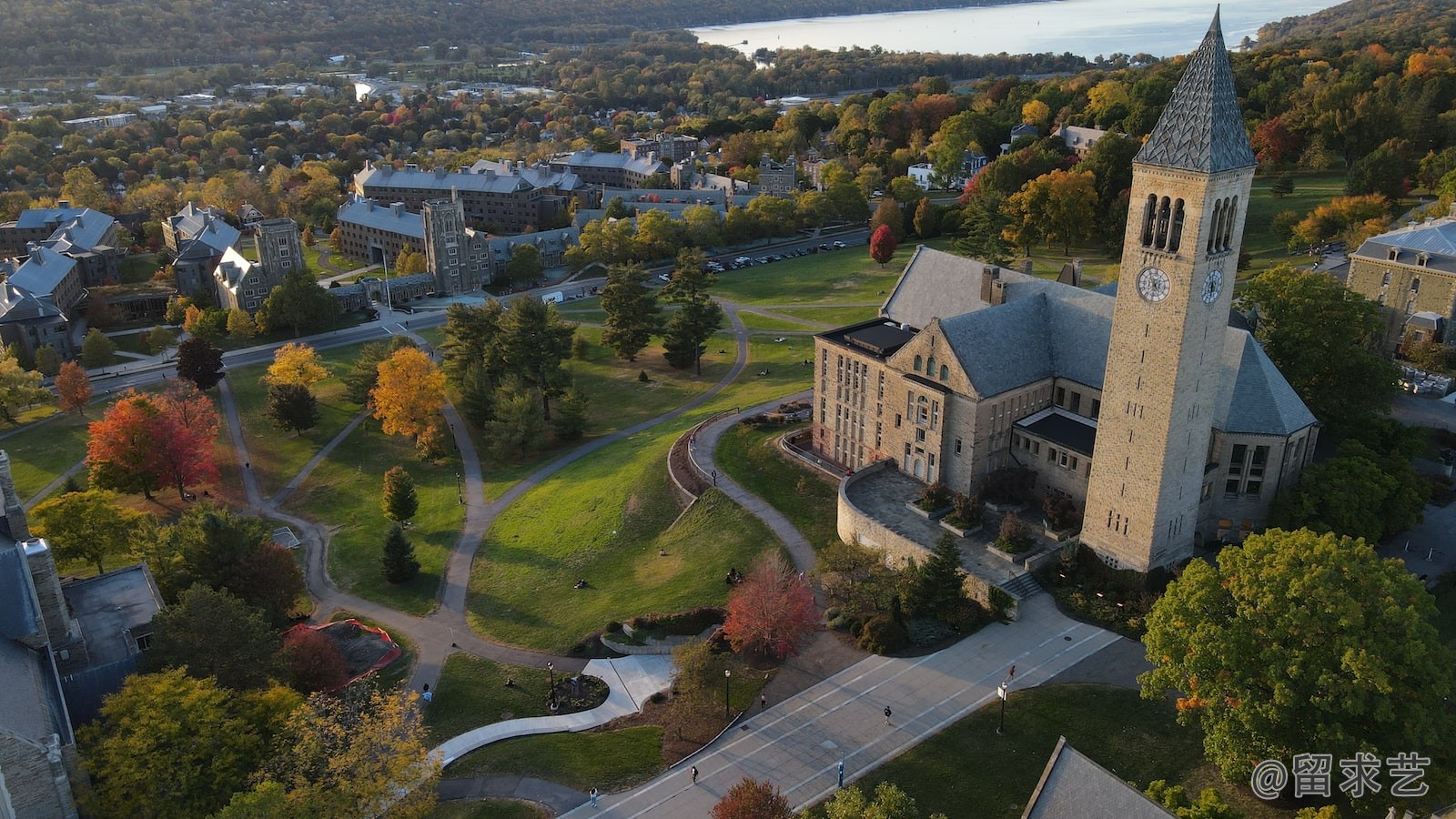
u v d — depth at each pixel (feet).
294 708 241.35
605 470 460.96
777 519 379.55
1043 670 284.61
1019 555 324.80
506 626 342.23
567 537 406.00
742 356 611.47
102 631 290.97
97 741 229.45
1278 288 383.65
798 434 447.42
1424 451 392.27
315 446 529.04
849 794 205.57
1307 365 374.43
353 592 377.91
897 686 282.36
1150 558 304.30
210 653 258.57
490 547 410.93
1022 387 359.66
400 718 240.12
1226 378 331.98
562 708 287.28
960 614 305.53
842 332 420.77
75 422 553.23
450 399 586.04
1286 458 326.85
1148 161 271.90
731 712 276.62
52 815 208.74
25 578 254.88
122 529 365.40
